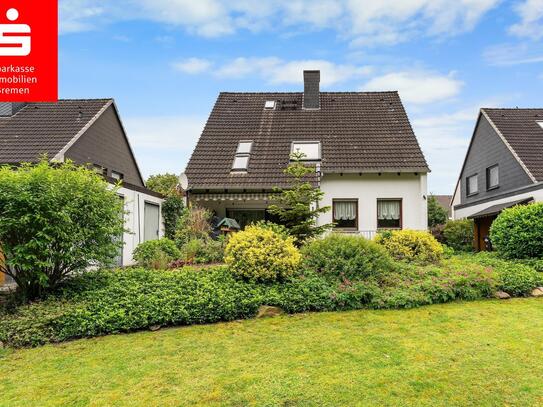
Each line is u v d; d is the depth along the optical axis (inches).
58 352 249.6
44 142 660.1
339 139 799.7
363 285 346.0
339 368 211.8
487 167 903.7
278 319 306.8
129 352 244.5
